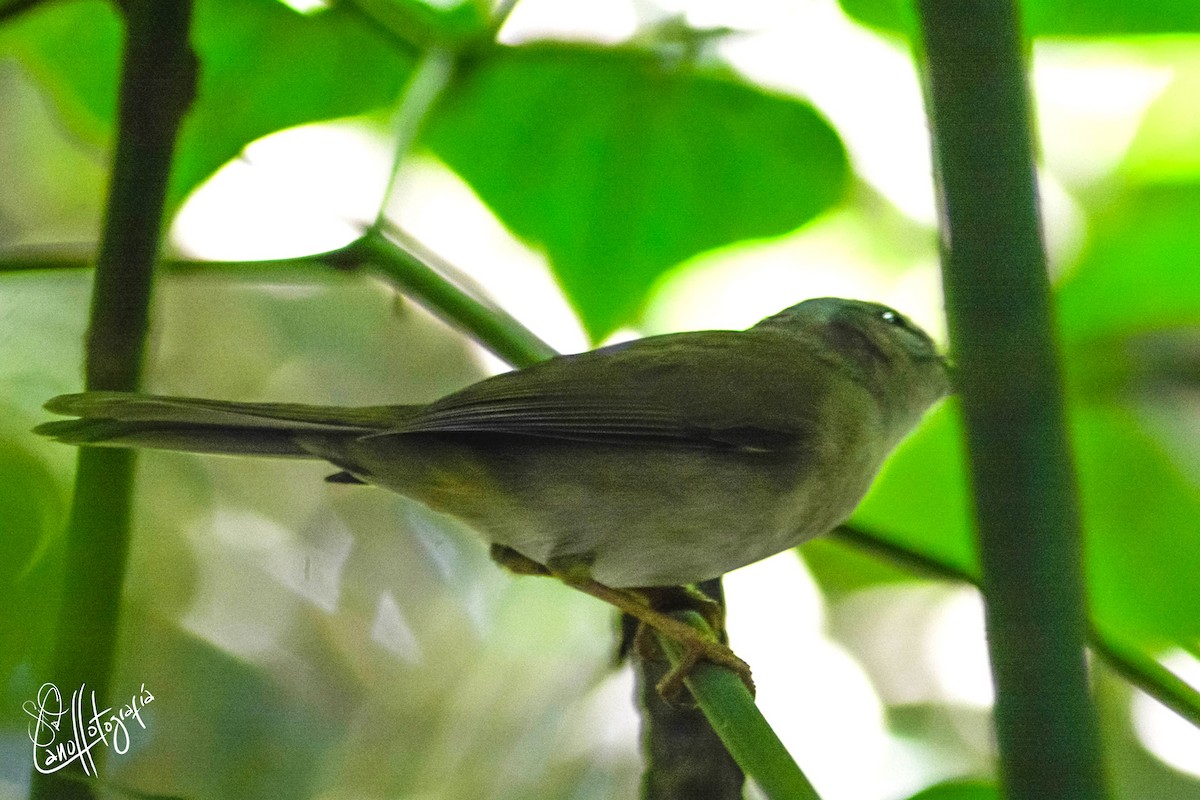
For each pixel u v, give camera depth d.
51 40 2.66
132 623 2.79
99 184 2.80
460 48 2.65
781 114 2.66
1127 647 2.60
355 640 2.82
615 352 2.66
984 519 2.44
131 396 2.60
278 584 2.81
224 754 2.79
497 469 2.65
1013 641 2.38
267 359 2.84
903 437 2.68
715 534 2.65
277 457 2.65
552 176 2.67
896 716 2.80
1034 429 2.42
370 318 2.85
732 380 2.66
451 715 2.81
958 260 2.49
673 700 2.60
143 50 2.59
